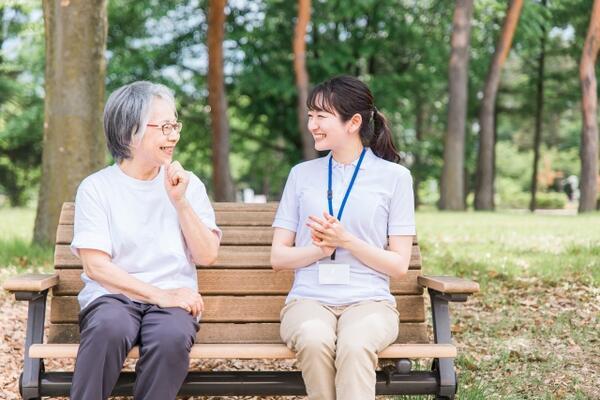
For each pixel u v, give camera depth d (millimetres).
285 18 23453
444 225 12328
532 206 28859
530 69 29281
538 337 5180
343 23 24172
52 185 8062
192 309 3061
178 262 3164
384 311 3117
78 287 3391
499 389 4141
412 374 3059
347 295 3170
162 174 3234
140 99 3100
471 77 26453
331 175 3326
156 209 3176
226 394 3008
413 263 3486
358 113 3279
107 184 3160
